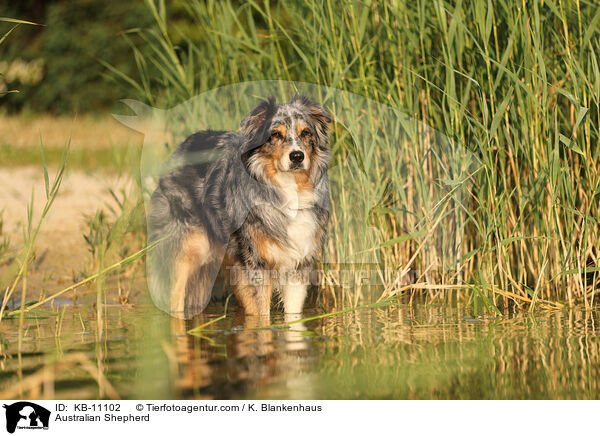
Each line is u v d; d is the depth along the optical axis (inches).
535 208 242.8
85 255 339.6
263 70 303.1
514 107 242.5
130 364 160.2
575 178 250.1
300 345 178.1
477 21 235.6
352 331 196.2
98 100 1095.0
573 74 222.4
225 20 303.1
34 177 548.7
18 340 187.0
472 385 142.8
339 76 247.6
